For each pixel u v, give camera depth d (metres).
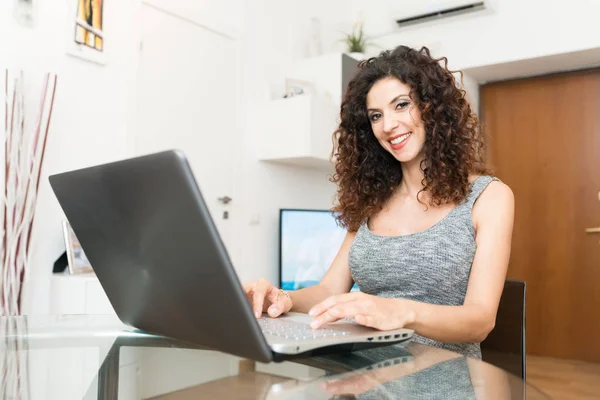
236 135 3.37
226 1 3.30
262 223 3.53
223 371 0.64
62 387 0.62
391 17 3.92
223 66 3.29
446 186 1.23
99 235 0.70
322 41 4.11
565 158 3.76
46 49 2.25
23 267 2.04
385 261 1.24
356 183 1.44
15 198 2.03
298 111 3.35
